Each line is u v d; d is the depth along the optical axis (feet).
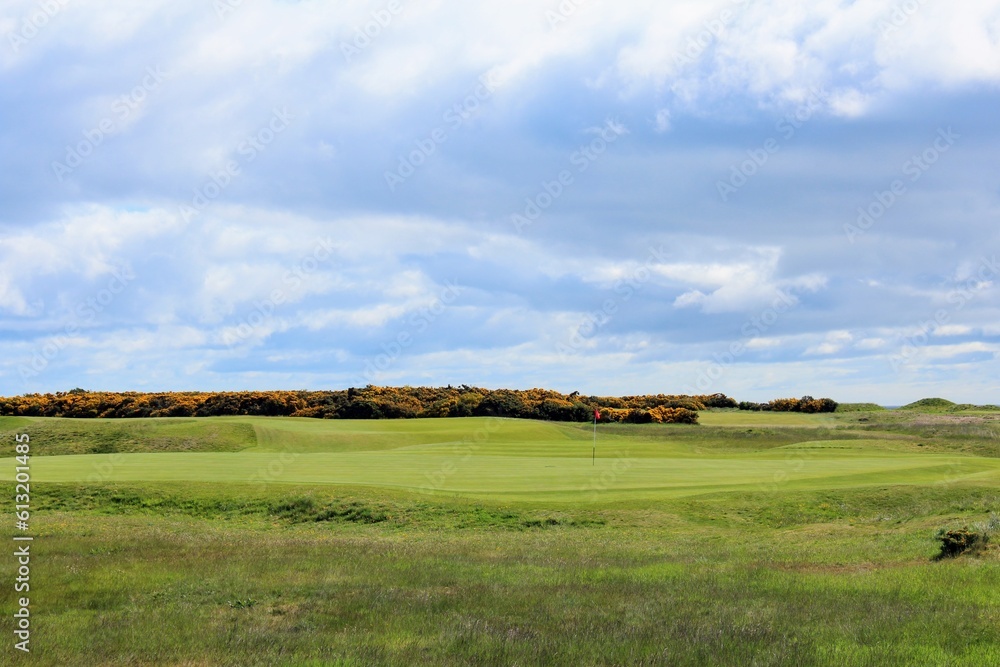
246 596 45.96
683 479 113.29
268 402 275.80
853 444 188.85
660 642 35.45
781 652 33.53
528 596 45.32
